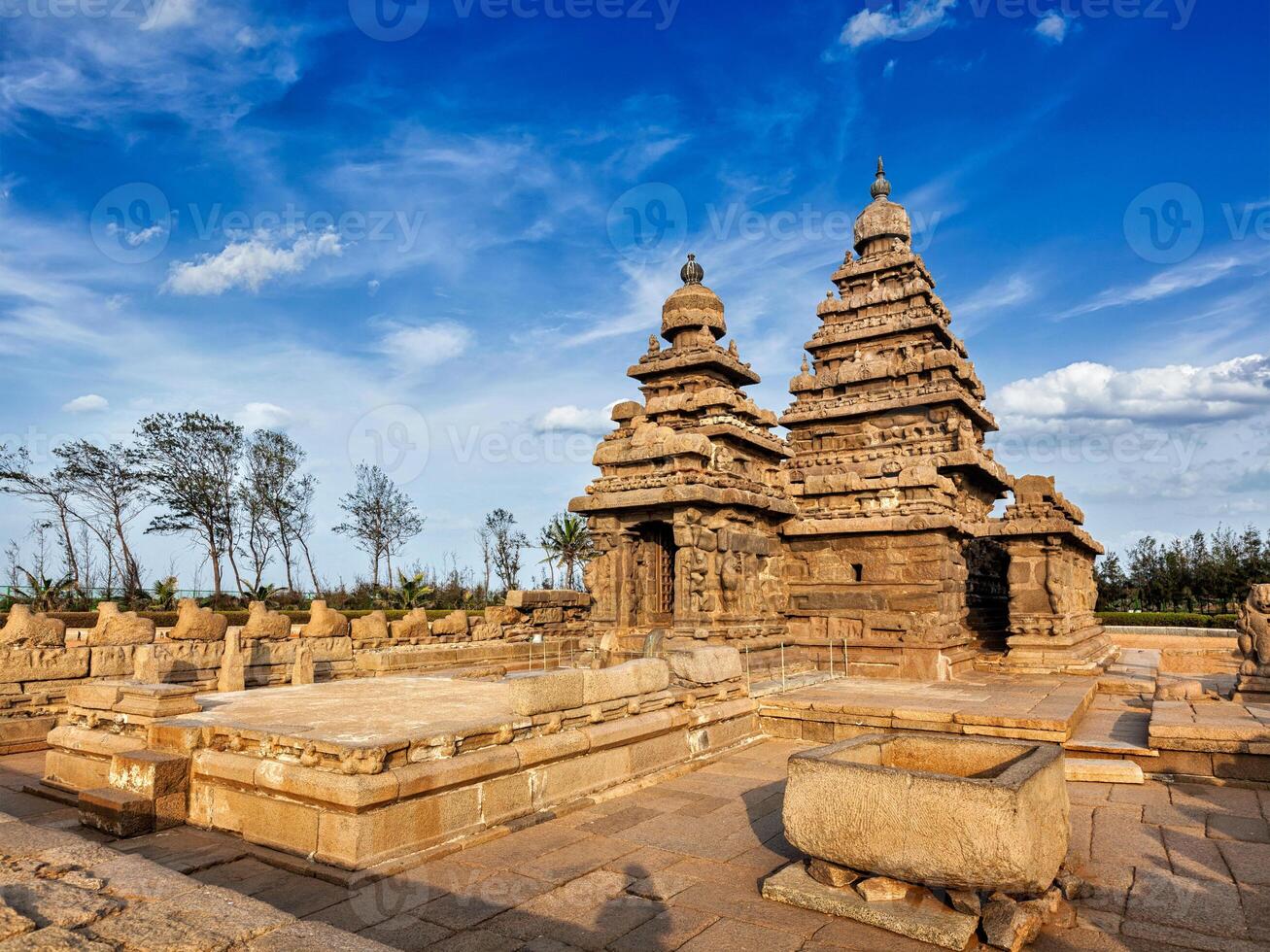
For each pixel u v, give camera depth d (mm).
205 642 15422
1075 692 15477
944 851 6184
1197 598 50969
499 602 45469
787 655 19938
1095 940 6023
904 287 27938
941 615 19062
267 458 48094
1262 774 10352
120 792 8453
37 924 4023
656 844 8109
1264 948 5840
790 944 5934
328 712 9773
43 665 13203
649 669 11430
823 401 27891
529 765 8875
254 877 7059
